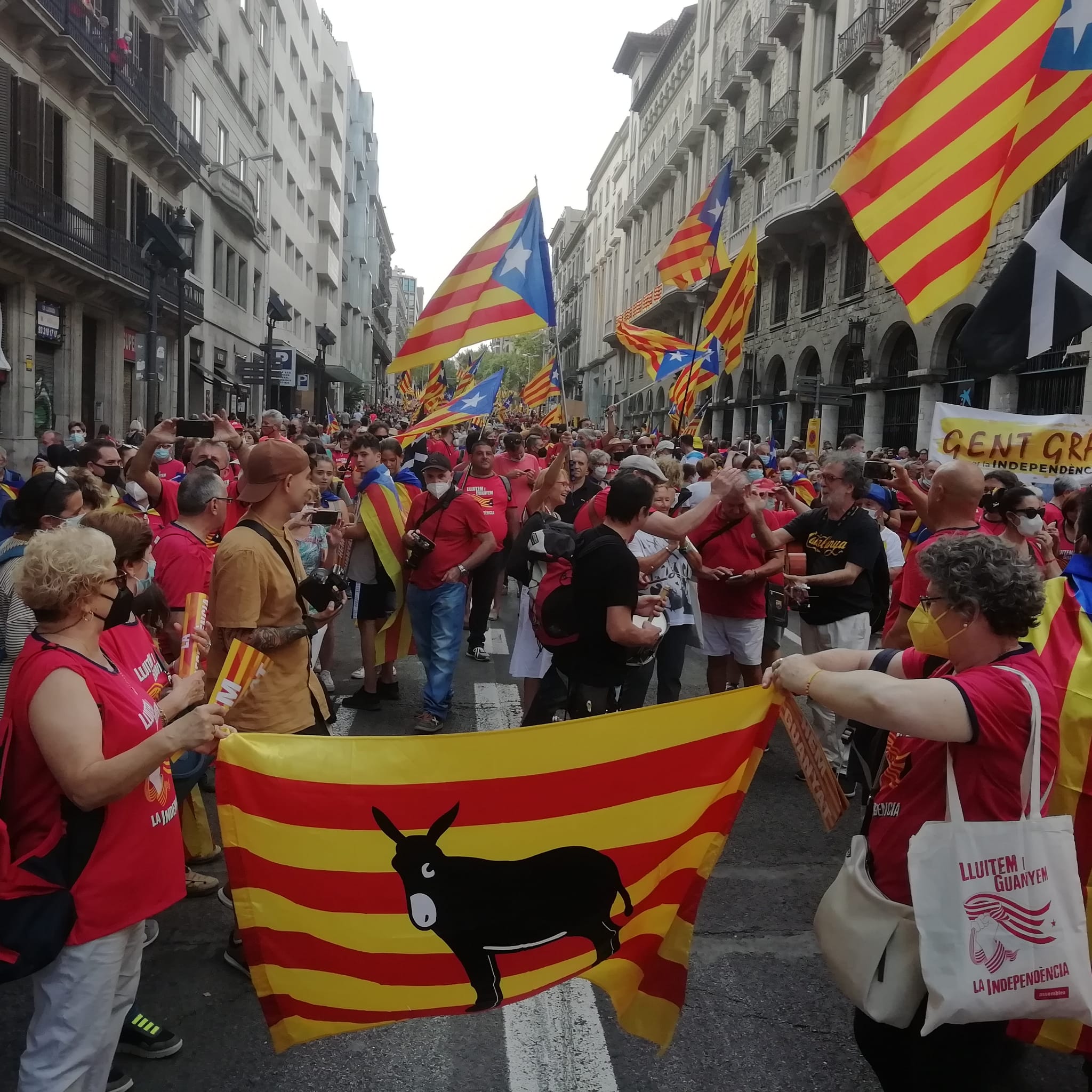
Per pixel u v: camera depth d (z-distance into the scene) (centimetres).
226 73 3688
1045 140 520
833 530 594
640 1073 316
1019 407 2006
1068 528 526
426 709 670
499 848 292
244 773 281
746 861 478
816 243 3020
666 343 1587
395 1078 313
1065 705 291
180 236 2070
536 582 577
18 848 250
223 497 487
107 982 256
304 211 5903
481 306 877
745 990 365
